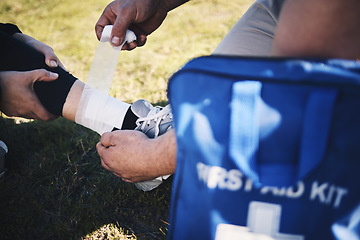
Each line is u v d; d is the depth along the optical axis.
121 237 1.38
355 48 0.78
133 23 1.44
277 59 0.73
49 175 1.63
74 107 1.35
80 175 1.63
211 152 0.75
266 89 0.72
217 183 0.76
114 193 1.56
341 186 0.76
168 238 0.89
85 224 1.41
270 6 1.27
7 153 1.61
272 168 0.73
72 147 1.79
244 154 0.72
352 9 0.74
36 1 3.41
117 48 1.38
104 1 3.43
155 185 1.45
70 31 2.88
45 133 1.83
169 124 1.33
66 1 3.42
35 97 1.31
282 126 0.72
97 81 1.37
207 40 2.66
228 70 0.75
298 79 0.71
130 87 2.16
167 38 2.69
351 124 0.71
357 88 0.69
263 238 0.77
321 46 0.78
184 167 0.79
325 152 0.72
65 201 1.51
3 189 1.55
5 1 3.39
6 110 1.36
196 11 3.11
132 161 1.20
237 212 0.77
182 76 0.78
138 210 1.49
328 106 0.70
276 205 0.75
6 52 1.33
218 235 0.79
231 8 3.16
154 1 1.42
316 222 0.77
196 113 0.76
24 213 1.46
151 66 2.36
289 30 0.79
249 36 1.31
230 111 0.73
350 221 0.79
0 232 1.39
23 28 2.91
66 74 1.38
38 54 1.36
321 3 0.75
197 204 0.80
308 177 0.74
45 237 1.38
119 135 1.26
